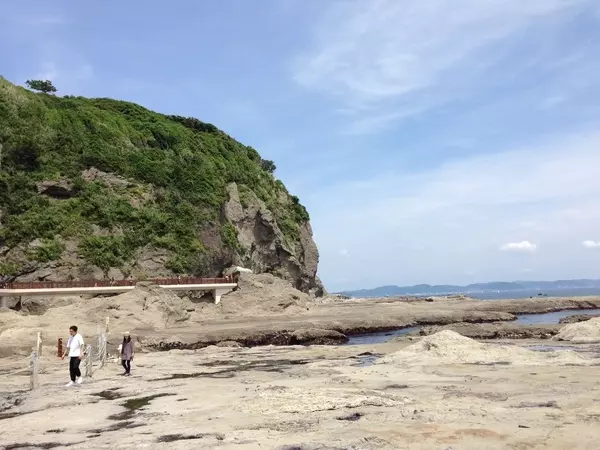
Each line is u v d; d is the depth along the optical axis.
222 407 12.60
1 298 41.66
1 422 11.96
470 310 52.78
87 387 16.77
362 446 8.55
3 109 59.22
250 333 34.94
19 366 22.45
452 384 14.96
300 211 87.81
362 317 44.78
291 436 9.39
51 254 51.59
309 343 34.81
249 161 85.50
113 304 37.19
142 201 61.12
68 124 63.50
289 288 53.81
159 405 13.32
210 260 61.44
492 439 8.75
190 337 32.50
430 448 8.33
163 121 78.31
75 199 56.88
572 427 9.44
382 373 17.53
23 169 57.19
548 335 31.45
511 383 14.78
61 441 10.02
